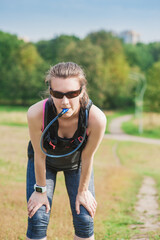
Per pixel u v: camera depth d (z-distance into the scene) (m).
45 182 2.44
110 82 75.12
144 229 5.18
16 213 5.26
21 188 7.85
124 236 4.61
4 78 88.50
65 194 7.40
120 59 83.31
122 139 40.38
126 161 23.06
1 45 94.94
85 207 2.45
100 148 29.67
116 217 6.06
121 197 8.38
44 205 2.42
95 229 4.95
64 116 2.04
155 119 67.81
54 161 2.44
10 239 4.02
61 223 4.89
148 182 12.62
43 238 2.39
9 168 11.22
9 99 87.94
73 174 2.55
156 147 32.88
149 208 7.48
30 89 82.19
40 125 2.20
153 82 52.19
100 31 88.50
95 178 11.41
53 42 98.69
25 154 15.62
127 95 87.25
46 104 2.14
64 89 1.97
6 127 35.72
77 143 2.22
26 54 89.31
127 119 69.06
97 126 2.19
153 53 130.75
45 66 80.12
